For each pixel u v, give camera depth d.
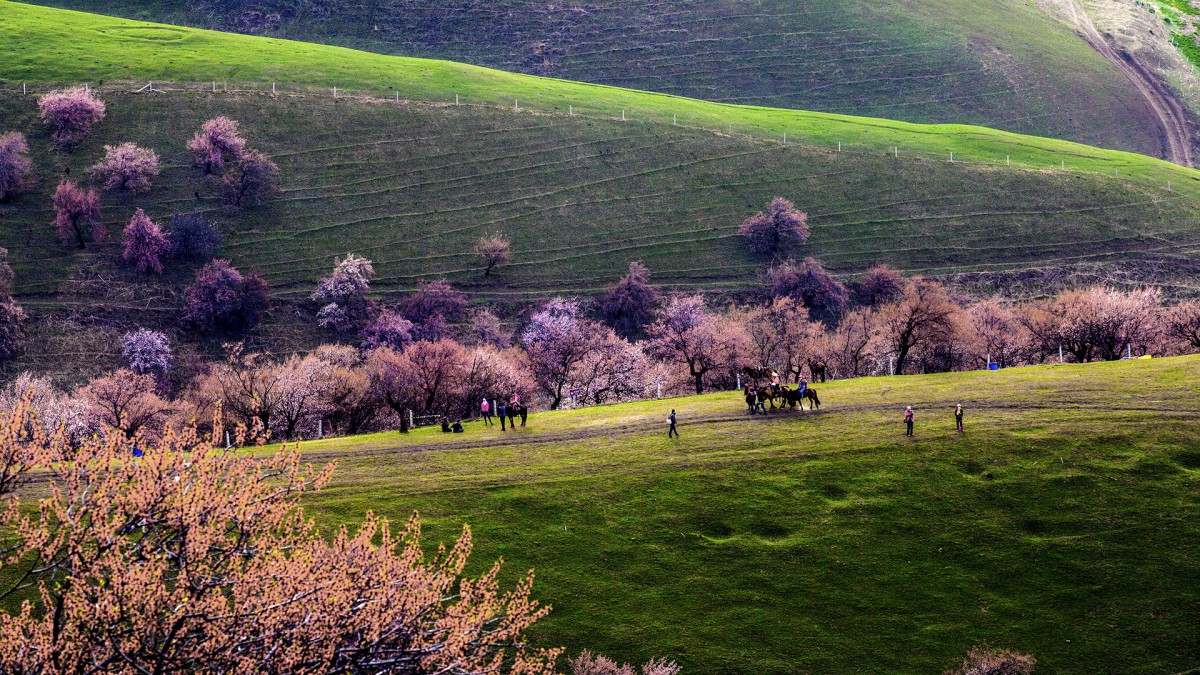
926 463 100.38
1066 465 99.38
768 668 75.75
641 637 77.94
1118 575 85.00
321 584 45.78
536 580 82.88
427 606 49.34
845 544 89.12
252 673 43.06
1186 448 101.12
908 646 78.25
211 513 47.31
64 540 50.03
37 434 49.34
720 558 87.06
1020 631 79.69
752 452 103.88
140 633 42.38
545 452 105.88
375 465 101.75
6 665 41.69
